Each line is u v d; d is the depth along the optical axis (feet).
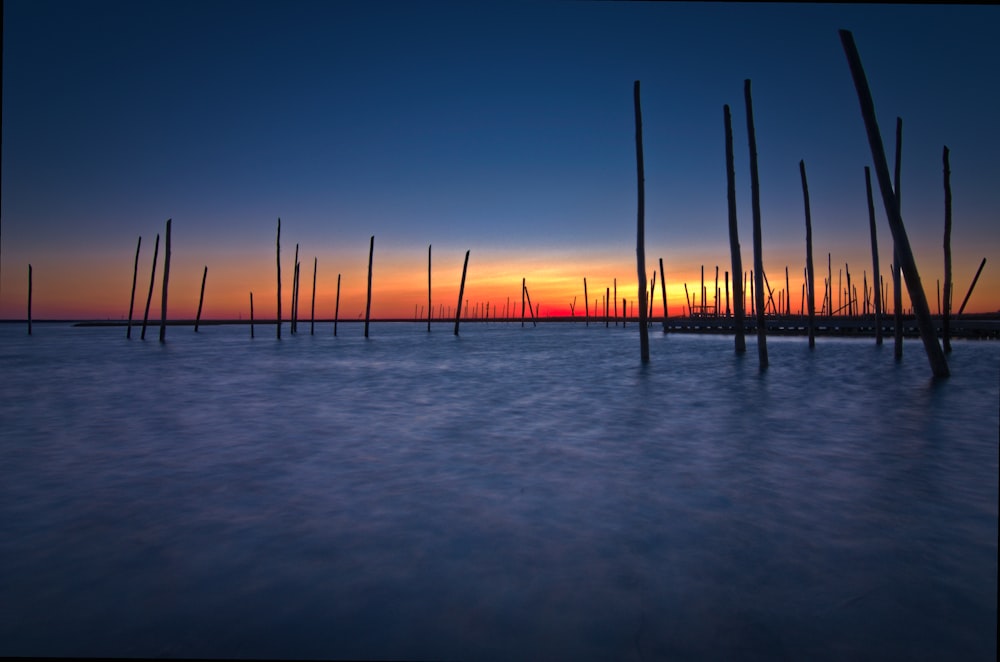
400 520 12.60
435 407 30.63
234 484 15.64
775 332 138.82
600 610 8.54
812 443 20.70
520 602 8.81
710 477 16.06
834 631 7.89
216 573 9.93
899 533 11.51
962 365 52.37
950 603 8.61
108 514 13.15
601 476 16.25
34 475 16.71
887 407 29.27
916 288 41.11
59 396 36.40
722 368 53.83
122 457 19.10
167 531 12.00
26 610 8.68
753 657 7.33
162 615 8.51
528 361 66.80
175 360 72.28
